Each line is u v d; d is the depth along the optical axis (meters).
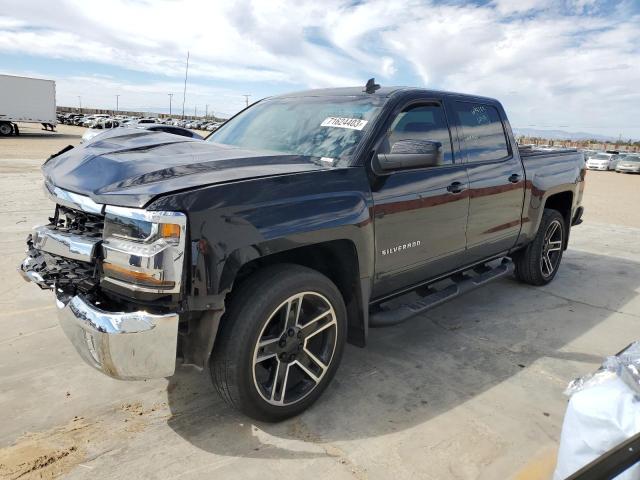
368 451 2.45
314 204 2.57
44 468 2.26
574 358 3.56
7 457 2.32
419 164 2.84
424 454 2.44
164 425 2.61
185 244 2.14
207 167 2.51
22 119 35.59
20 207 7.96
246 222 2.30
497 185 4.01
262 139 3.47
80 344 2.30
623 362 1.95
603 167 36.50
